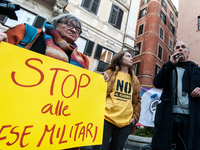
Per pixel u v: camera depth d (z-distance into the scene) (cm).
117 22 1027
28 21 667
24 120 77
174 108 138
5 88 75
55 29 131
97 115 114
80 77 112
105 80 133
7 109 73
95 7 930
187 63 157
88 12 880
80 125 101
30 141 76
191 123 121
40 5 710
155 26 1468
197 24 1003
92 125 108
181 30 1093
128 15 1091
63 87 99
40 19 686
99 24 920
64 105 96
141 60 1397
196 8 1057
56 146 85
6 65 78
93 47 852
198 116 124
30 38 108
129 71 193
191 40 995
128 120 158
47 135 83
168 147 120
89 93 114
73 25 139
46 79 91
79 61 143
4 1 87
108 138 145
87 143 101
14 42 102
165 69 145
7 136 70
